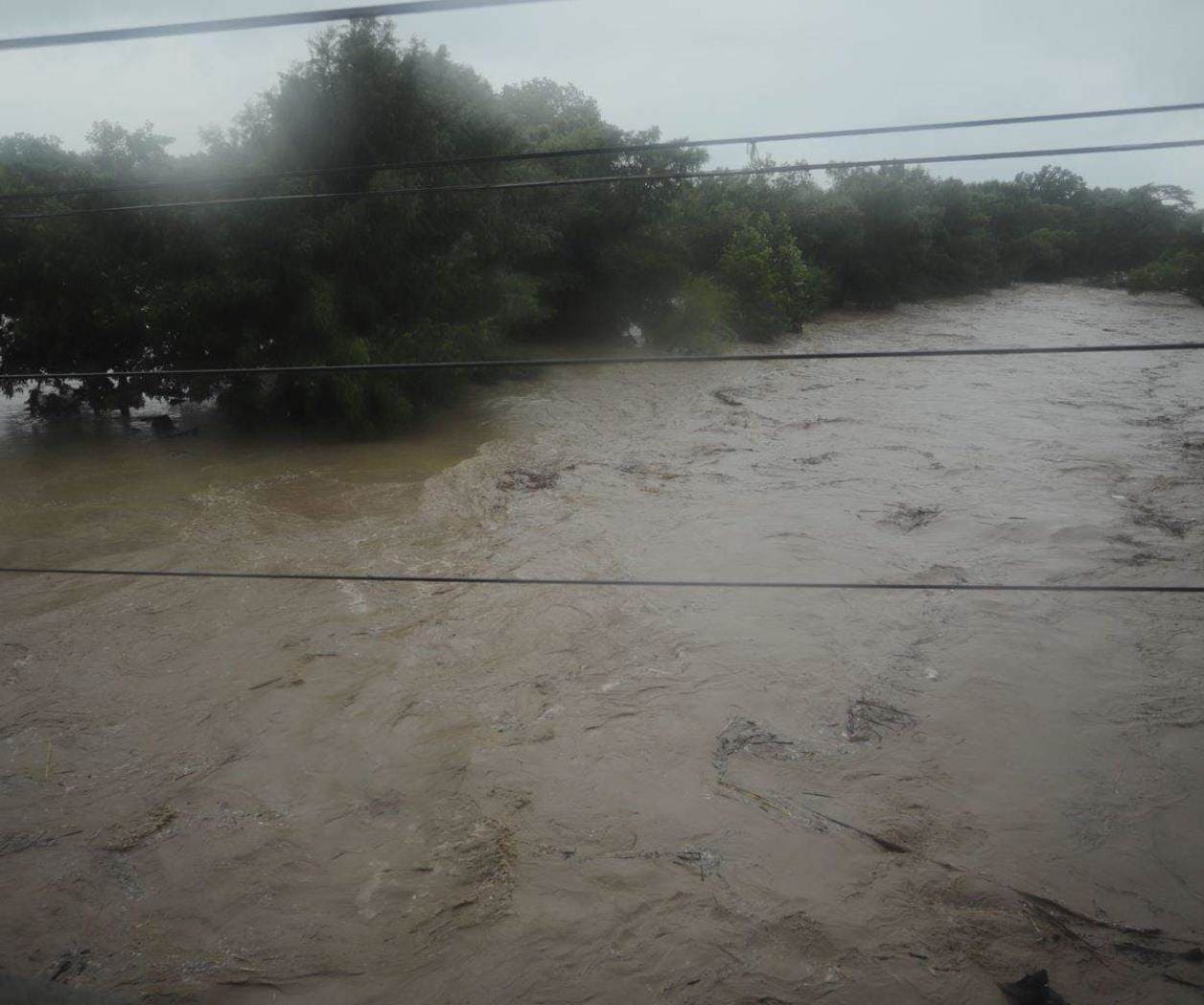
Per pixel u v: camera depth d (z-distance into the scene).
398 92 14.91
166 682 7.50
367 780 6.21
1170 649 7.91
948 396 19.33
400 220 15.02
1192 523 11.01
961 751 6.48
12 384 16.05
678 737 6.66
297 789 6.12
